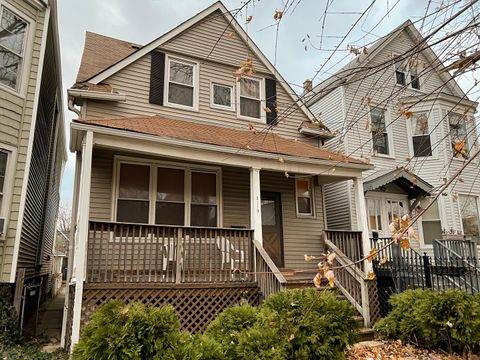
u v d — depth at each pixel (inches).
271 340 152.8
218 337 162.1
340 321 171.9
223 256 278.2
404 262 318.3
